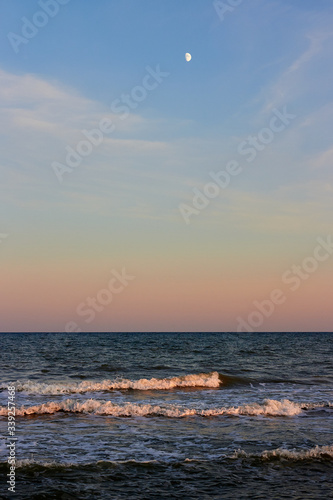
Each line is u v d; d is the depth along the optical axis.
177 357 43.66
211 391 21.02
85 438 12.02
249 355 47.81
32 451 10.77
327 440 12.15
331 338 125.50
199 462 10.09
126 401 17.81
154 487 8.57
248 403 17.64
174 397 19.06
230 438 12.24
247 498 8.09
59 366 31.72
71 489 8.38
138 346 65.75
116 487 8.54
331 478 9.25
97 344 71.75
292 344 80.19
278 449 10.98
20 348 56.69
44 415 14.86
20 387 20.25
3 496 7.95
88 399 18.00
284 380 25.27
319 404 17.31
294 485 8.80
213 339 108.50
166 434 12.57
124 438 12.09
